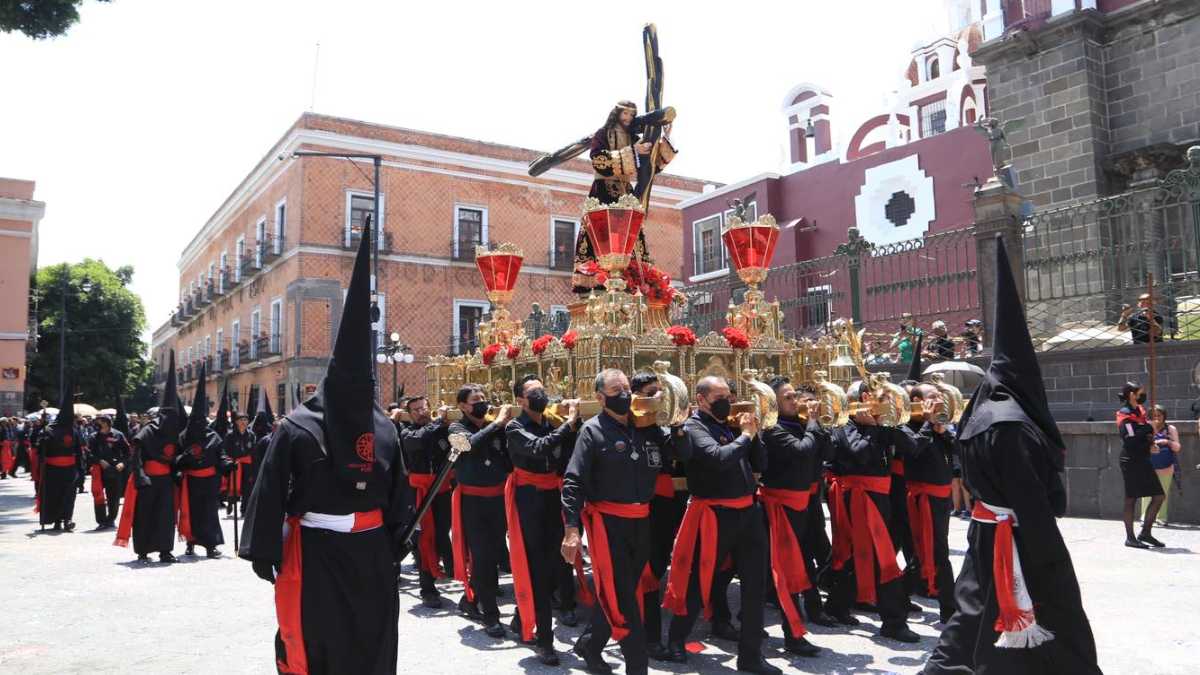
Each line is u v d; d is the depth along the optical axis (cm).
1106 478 1063
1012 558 379
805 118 3064
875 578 598
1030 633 367
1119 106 1706
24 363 3194
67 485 1271
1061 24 1725
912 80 3291
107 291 4522
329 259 2917
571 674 520
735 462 497
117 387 4566
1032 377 409
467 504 631
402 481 416
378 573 387
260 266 3203
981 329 1272
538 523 565
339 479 383
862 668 516
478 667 534
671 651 536
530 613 555
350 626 378
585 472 495
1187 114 1611
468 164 3206
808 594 635
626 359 626
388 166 3044
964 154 2167
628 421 514
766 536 531
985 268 1267
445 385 864
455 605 734
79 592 788
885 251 1390
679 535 529
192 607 720
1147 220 1510
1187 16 1619
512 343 797
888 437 602
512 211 3294
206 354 4106
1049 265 1260
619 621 484
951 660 421
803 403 611
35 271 4156
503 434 638
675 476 607
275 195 3162
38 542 1155
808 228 2558
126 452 1401
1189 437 1009
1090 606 628
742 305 770
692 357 673
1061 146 1738
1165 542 896
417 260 3062
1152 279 1159
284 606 372
